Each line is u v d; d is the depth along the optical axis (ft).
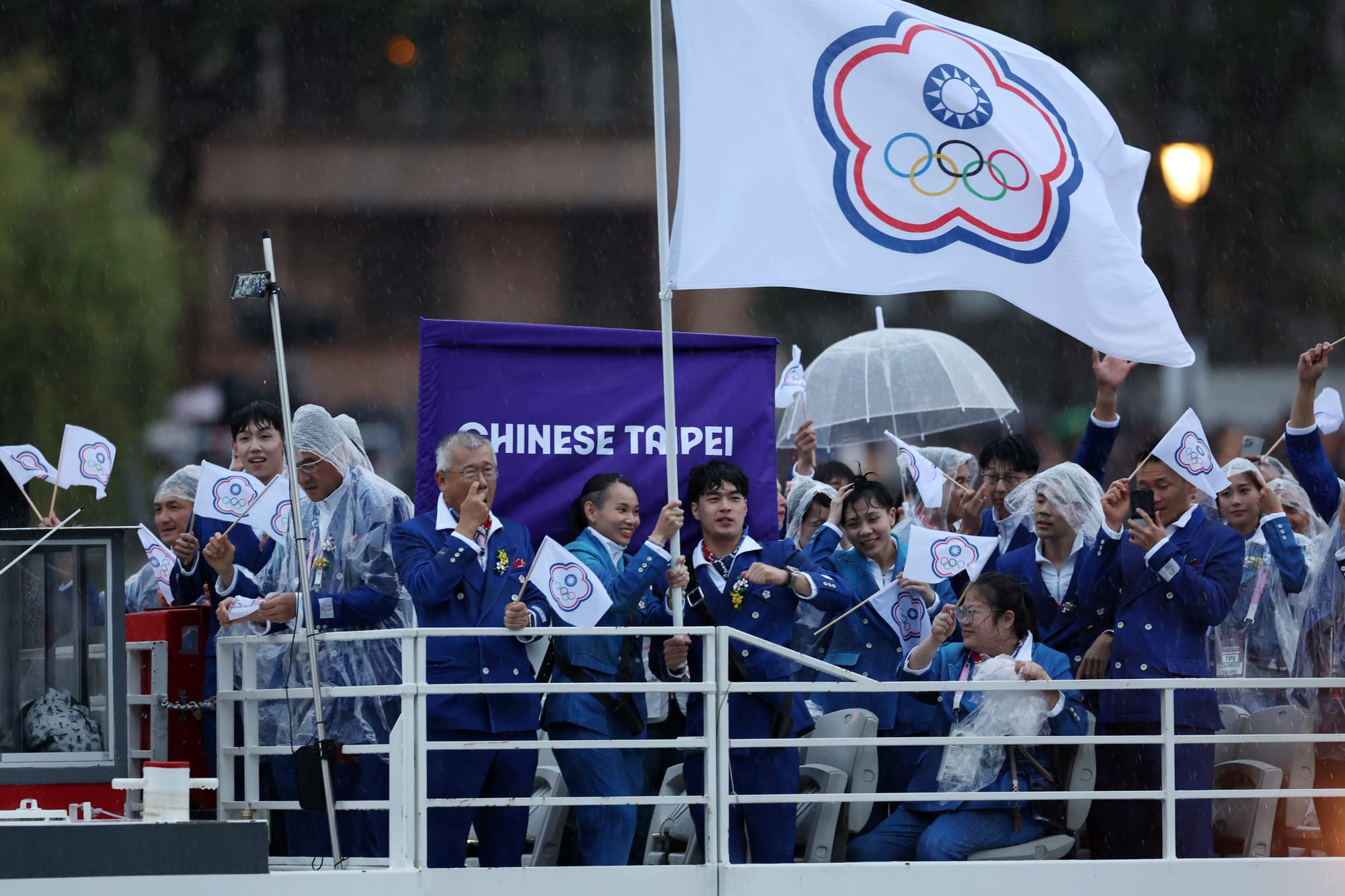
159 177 269.64
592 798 95.76
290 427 97.81
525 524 112.06
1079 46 261.03
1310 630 119.85
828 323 268.62
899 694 113.50
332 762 98.22
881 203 110.93
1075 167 113.80
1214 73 258.98
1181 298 259.80
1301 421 119.96
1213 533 108.37
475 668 99.91
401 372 276.62
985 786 103.76
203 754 112.37
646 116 279.69
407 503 110.52
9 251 244.22
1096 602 110.52
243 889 90.02
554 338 113.19
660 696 113.60
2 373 242.17
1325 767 114.93
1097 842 110.32
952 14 260.83
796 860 106.42
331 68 276.21
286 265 276.41
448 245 279.49
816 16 112.68
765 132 110.52
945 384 151.53
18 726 95.40
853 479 136.87
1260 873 100.73
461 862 100.12
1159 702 105.81
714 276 107.45
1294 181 256.73
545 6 276.82
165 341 250.57
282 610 103.40
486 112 279.08
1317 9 256.52
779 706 103.04
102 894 88.48
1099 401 126.93
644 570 101.14
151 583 131.44
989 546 105.70
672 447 103.40
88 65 266.98
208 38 270.26
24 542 95.61
